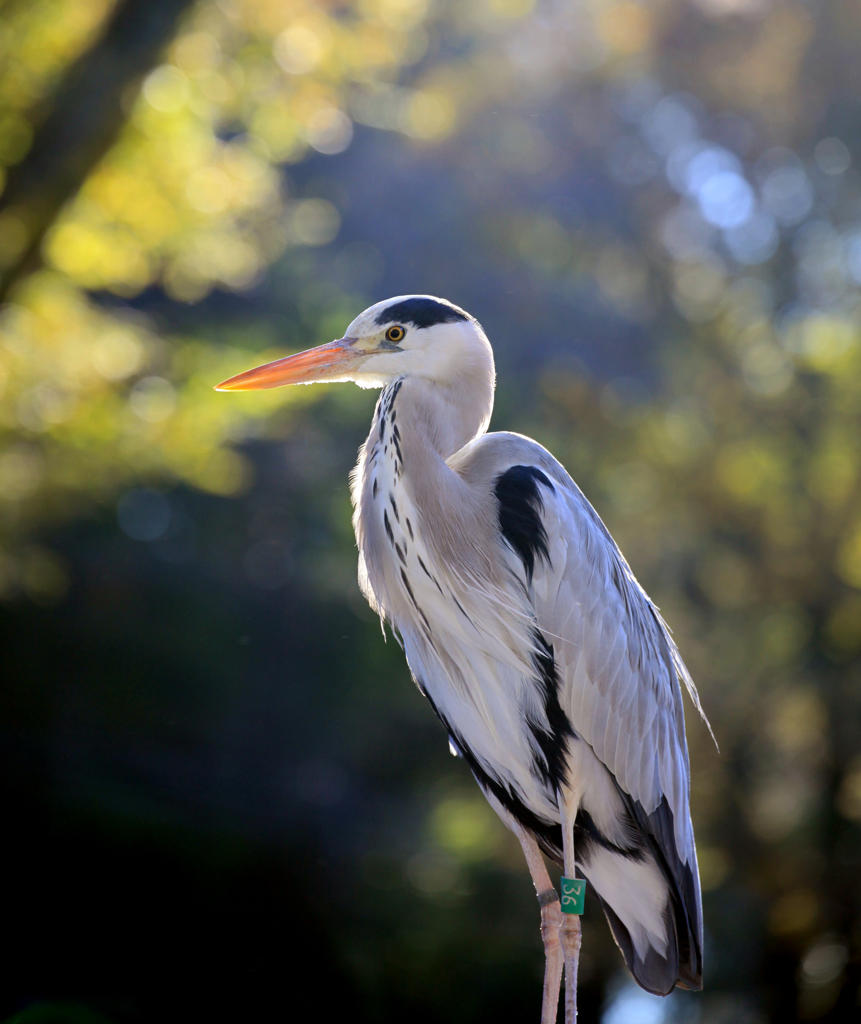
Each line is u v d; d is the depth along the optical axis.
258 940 12.07
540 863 4.04
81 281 10.50
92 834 17.03
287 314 23.72
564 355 20.80
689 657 19.73
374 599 4.25
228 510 25.09
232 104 9.79
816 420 19.62
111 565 24.12
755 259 21.02
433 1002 10.88
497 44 19.50
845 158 19.41
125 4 7.97
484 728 4.08
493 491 4.01
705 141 21.05
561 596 3.96
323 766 27.02
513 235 21.27
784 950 15.22
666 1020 12.52
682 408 21.12
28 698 24.06
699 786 18.73
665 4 19.12
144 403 11.54
